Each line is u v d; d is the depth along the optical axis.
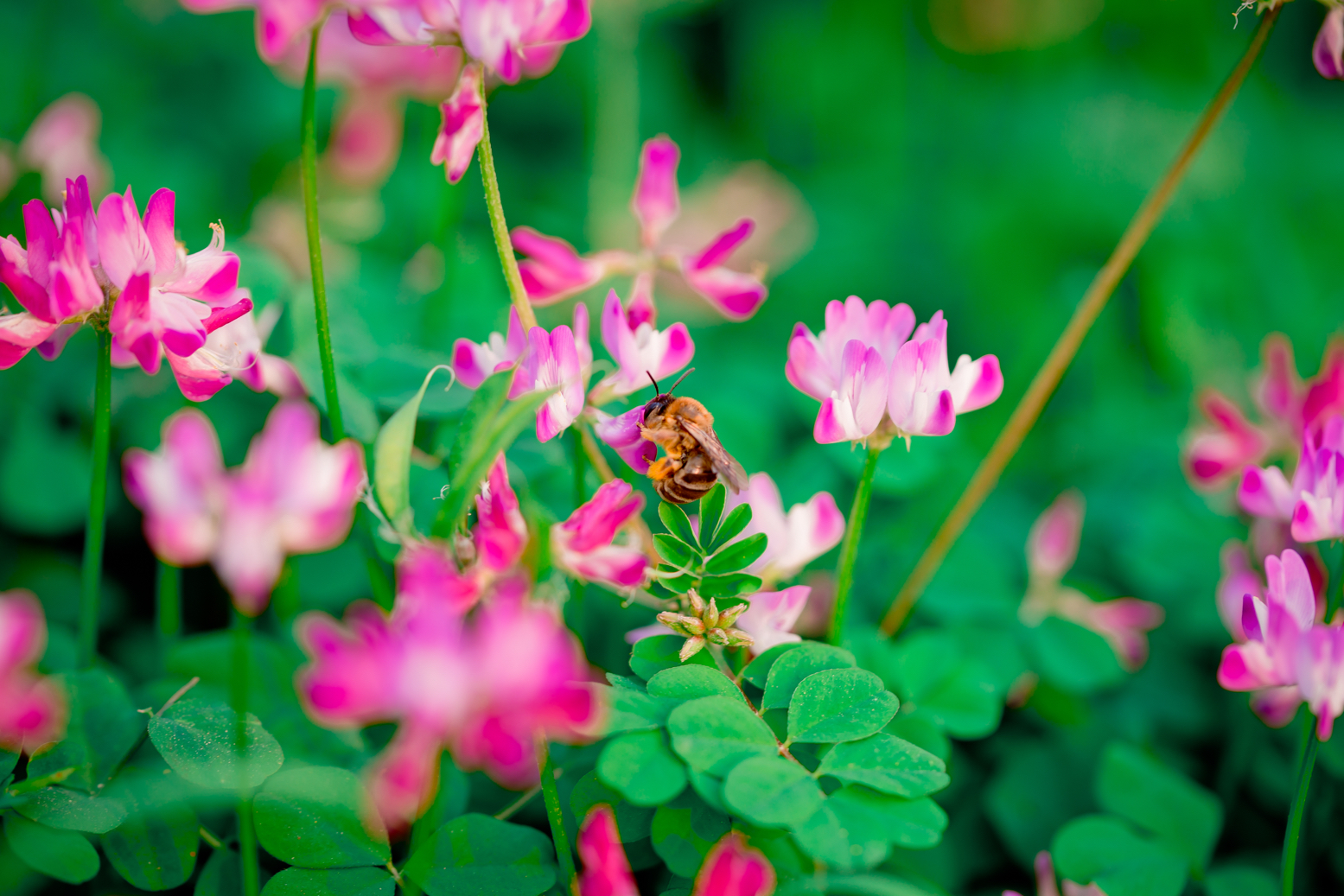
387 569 0.30
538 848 0.30
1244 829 0.36
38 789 0.30
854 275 0.71
